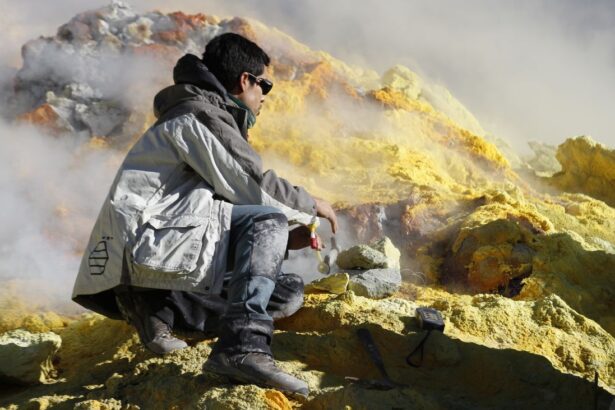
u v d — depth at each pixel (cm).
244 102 424
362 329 439
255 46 429
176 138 396
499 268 648
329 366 421
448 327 468
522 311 495
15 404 402
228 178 396
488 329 474
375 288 553
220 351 365
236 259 382
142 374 404
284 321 471
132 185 396
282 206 405
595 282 633
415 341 440
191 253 377
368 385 386
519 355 428
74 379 437
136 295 410
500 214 712
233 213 391
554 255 644
